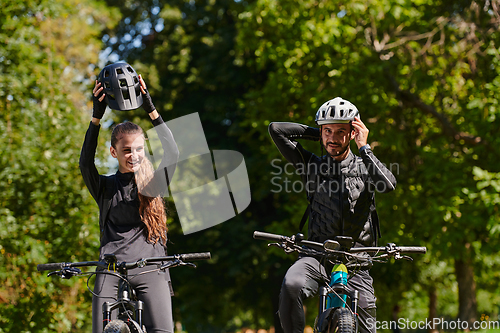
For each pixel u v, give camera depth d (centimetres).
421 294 5172
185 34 4509
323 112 1104
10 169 2398
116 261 980
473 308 3806
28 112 2519
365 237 1115
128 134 1073
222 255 4003
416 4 3048
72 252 2514
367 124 3030
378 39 3139
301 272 1066
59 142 2586
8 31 2600
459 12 3133
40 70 2636
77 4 3341
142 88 1047
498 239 2995
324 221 1116
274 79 3491
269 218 4256
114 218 1077
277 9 3145
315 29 2983
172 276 4238
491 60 2866
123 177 1093
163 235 1099
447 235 2905
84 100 3131
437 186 3027
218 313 4572
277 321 3909
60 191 2530
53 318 2469
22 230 2397
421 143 3300
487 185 2636
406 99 3156
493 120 2808
